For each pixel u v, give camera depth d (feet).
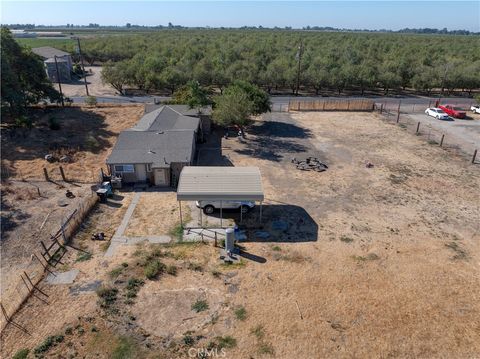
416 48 343.87
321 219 78.33
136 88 214.69
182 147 99.19
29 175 97.45
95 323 51.21
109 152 116.06
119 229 73.92
